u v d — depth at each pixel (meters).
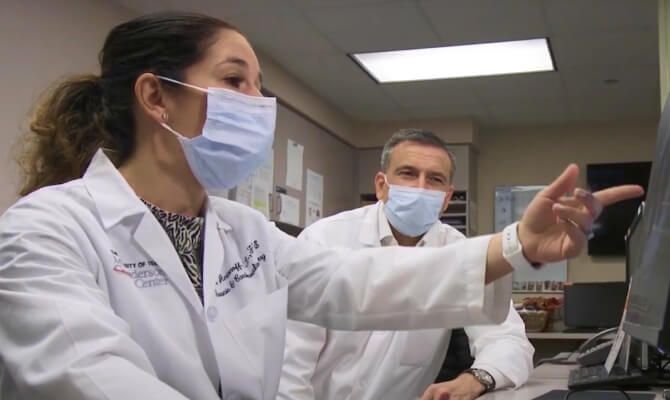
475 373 1.62
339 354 1.79
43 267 0.82
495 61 4.50
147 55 1.07
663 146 0.80
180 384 0.94
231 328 1.03
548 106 5.49
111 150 1.09
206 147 1.08
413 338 1.83
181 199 1.10
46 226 0.88
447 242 2.05
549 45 4.17
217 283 1.06
